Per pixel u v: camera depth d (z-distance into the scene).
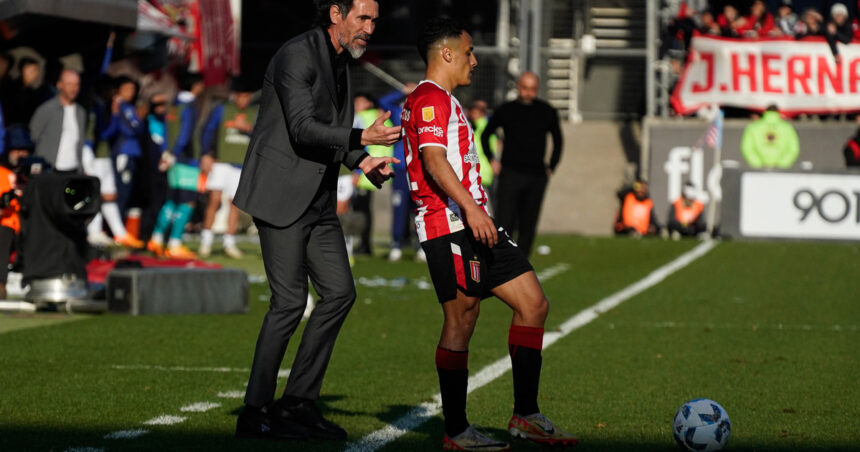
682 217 79.81
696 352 32.25
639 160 89.62
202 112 69.69
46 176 38.69
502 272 20.39
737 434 21.75
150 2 74.19
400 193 61.31
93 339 33.34
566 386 26.88
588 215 88.31
